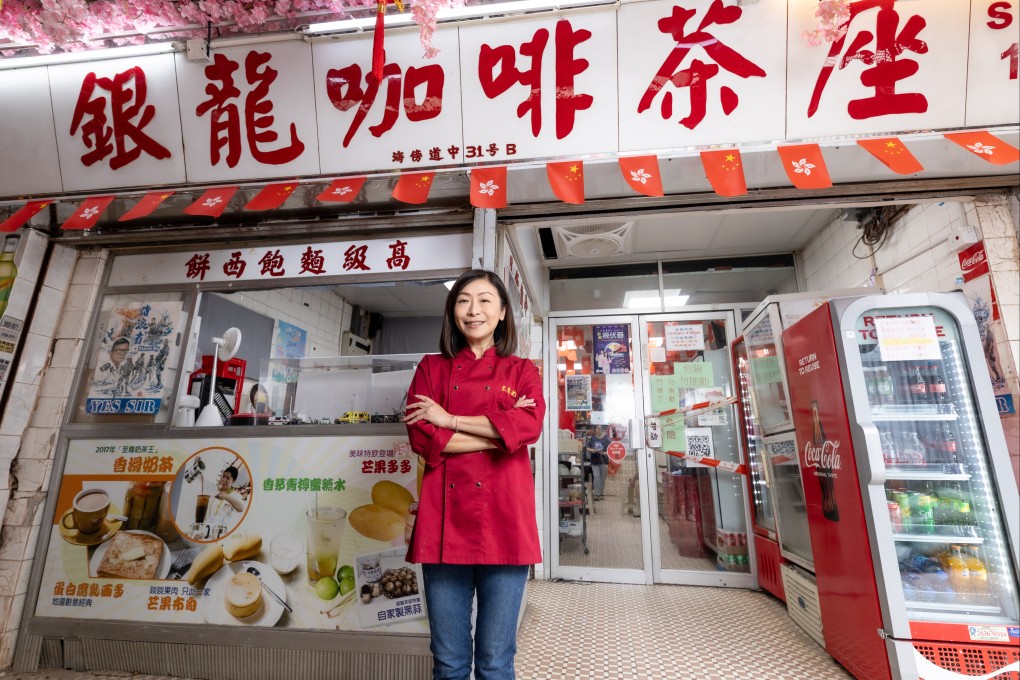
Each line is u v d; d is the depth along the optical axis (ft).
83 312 8.66
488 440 4.73
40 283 8.55
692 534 11.91
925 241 8.90
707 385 12.59
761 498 11.04
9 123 8.07
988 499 6.32
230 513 7.42
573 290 13.62
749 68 6.73
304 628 6.91
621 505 12.30
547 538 12.18
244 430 7.66
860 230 10.52
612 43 6.84
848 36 6.49
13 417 7.98
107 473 7.82
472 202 6.92
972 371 6.53
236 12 7.09
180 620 7.15
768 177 7.61
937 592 6.36
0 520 7.67
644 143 7.13
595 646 7.89
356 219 8.30
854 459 6.63
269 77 7.52
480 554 4.50
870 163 7.25
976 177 7.57
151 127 7.86
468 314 5.16
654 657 7.46
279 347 8.45
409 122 7.40
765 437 10.36
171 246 8.91
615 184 7.79
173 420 7.99
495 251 7.87
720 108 6.89
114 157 8.02
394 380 8.02
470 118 7.30
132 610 7.27
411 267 8.18
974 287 7.90
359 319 8.38
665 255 13.28
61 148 8.10
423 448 4.70
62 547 7.62
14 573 7.49
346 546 7.11
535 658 7.43
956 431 6.77
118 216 8.55
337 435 7.44
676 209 8.20
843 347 6.89
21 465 7.94
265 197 7.55
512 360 5.28
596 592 10.95
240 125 7.69
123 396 8.27
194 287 8.66
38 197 8.32
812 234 12.28
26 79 7.92
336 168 7.66
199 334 8.61
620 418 12.71
